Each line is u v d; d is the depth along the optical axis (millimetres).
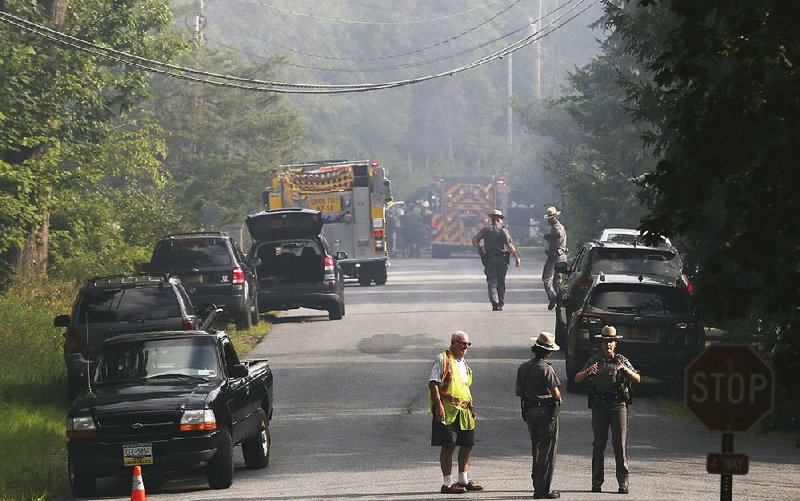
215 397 51625
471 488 48844
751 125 33375
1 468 55500
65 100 113438
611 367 48781
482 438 63281
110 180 174375
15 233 103625
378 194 160000
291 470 55781
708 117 33750
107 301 71625
